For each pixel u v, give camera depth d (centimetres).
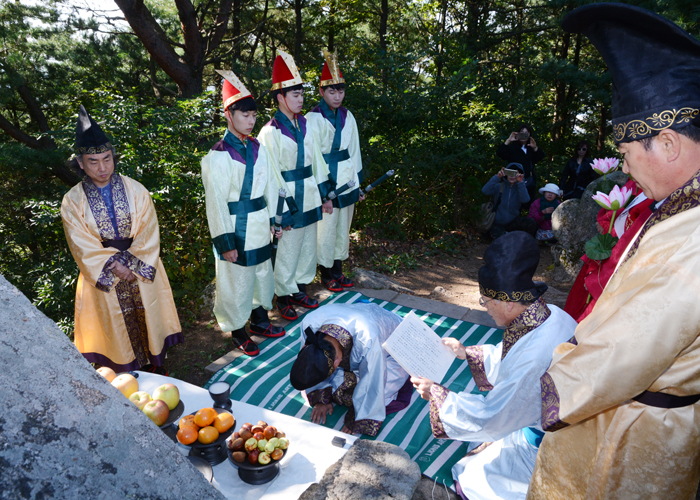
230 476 200
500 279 198
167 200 525
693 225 111
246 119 377
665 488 127
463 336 436
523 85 1217
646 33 112
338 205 501
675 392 122
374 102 746
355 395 301
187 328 478
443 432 216
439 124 825
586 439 138
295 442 216
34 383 76
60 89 1145
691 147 112
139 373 265
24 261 997
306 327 309
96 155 327
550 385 131
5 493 67
